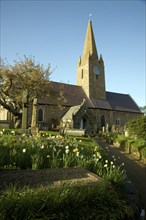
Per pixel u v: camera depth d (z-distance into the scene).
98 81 50.59
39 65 27.03
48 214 2.86
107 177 5.16
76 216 3.00
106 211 3.23
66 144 8.91
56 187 3.81
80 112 38.94
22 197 3.03
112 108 48.88
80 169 5.68
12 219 2.69
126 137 21.03
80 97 46.75
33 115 17.44
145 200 6.05
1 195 3.29
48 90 27.58
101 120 46.50
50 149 7.70
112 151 16.69
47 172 5.26
